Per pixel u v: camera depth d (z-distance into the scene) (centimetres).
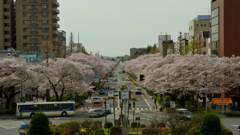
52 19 10644
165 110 5103
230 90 5125
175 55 6906
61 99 5547
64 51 9881
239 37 5481
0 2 9944
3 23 9969
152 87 5953
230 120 3975
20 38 10331
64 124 2797
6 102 5066
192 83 5109
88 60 9294
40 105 4550
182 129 2684
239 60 5094
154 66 6975
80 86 5491
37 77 5122
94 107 5753
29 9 10362
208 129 2308
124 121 2698
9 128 3556
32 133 2298
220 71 4912
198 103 5250
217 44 5766
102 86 9781
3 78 4706
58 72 5175
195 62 5000
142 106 5841
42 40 10069
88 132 2602
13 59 5034
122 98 2666
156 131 2722
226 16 5497
